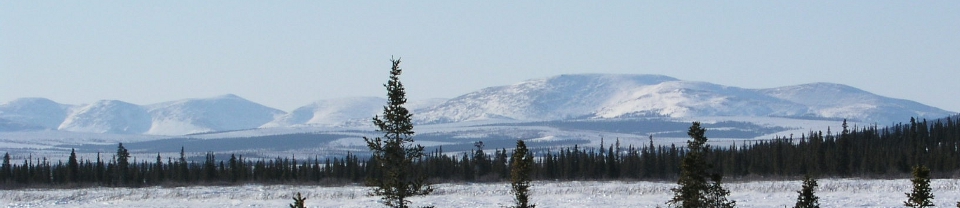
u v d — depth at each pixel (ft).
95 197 467.93
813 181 228.84
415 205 378.32
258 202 418.51
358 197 435.53
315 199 428.56
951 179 534.37
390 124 217.15
